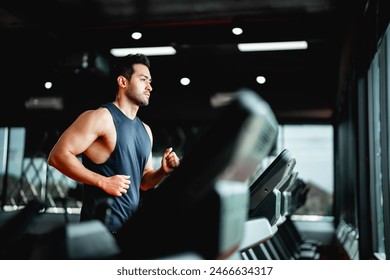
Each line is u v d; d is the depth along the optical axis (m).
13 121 13.24
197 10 7.97
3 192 13.52
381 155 4.55
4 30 9.03
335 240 10.80
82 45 9.24
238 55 10.84
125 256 0.81
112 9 8.01
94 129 2.16
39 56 10.45
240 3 7.63
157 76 12.39
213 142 0.71
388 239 4.38
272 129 0.75
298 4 7.60
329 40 8.44
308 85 11.98
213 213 0.74
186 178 0.75
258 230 1.35
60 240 0.71
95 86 12.67
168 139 13.02
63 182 13.31
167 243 0.80
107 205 1.18
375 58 5.42
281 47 8.94
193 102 12.42
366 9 5.00
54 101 12.84
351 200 8.30
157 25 8.70
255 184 2.25
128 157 2.25
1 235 0.80
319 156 12.15
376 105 5.54
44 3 7.77
